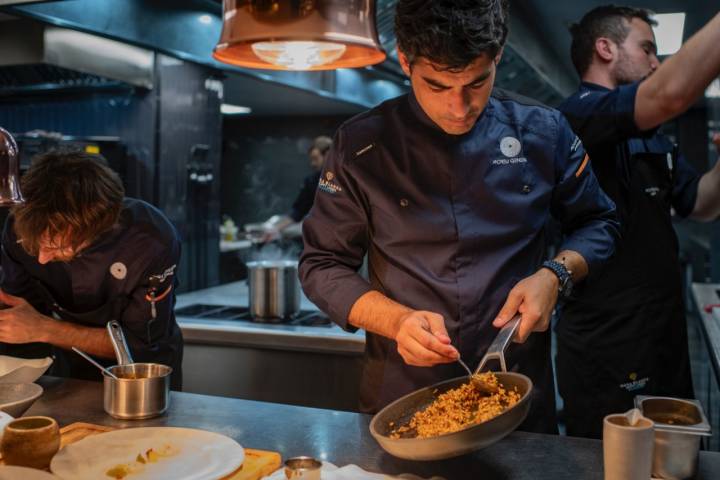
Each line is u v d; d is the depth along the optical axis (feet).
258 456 4.32
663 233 7.10
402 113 5.31
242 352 9.16
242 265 14.90
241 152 23.70
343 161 5.36
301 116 22.68
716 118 17.25
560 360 7.54
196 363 9.37
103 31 8.94
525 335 4.57
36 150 12.48
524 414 4.00
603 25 7.09
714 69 5.68
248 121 23.43
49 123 13.93
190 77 12.23
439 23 4.10
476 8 4.13
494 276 5.11
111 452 4.35
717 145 7.60
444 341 4.31
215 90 12.94
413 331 4.38
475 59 4.17
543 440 4.64
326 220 5.41
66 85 13.00
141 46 9.89
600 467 4.21
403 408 4.40
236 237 18.61
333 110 20.53
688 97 5.86
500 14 4.28
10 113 14.66
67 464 4.17
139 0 9.52
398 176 5.21
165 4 10.07
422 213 5.17
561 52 10.53
